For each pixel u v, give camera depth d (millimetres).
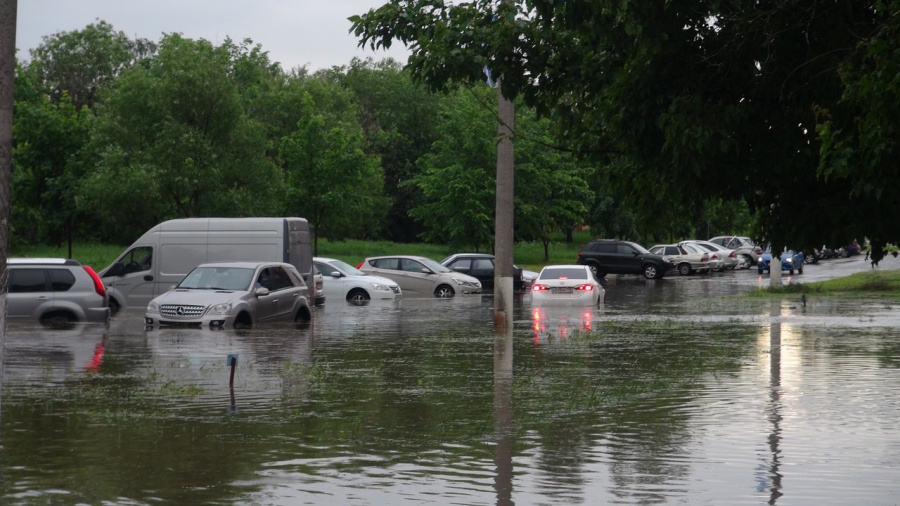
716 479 10195
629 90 10070
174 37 68312
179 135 57656
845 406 14742
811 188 9789
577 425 13375
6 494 9609
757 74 9969
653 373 18844
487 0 11883
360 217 98000
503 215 28281
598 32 10242
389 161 123688
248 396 16031
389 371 19297
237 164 60125
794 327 29609
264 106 94062
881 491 9656
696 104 9477
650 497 9477
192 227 36781
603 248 73000
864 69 8633
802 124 9586
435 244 105250
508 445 12055
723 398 15617
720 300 45188
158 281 36875
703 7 9930
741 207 11922
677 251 78875
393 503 9312
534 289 40938
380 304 42688
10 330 27312
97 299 29594
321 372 18953
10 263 29406
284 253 36375
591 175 12000
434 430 13039
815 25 9672
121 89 60375
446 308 39875
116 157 57344
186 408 14812
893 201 9047
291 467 10852
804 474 10391
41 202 65438
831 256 97562
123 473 10539
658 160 10188
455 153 77438
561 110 11688
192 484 10047
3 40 9820
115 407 14883
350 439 12430
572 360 21172
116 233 73125
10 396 15938
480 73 11344
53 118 63875
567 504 9242
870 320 32438
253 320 28594
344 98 101188
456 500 9406
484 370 19469
